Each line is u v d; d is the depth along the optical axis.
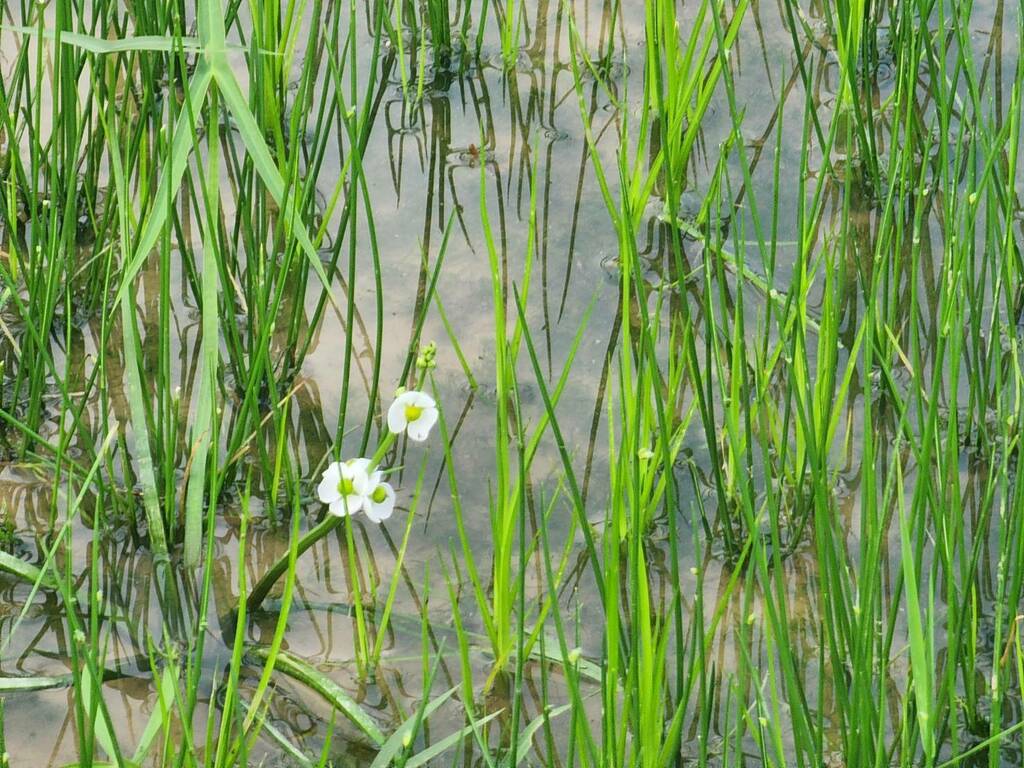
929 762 2.70
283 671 2.89
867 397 2.77
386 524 2.98
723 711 2.88
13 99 3.24
